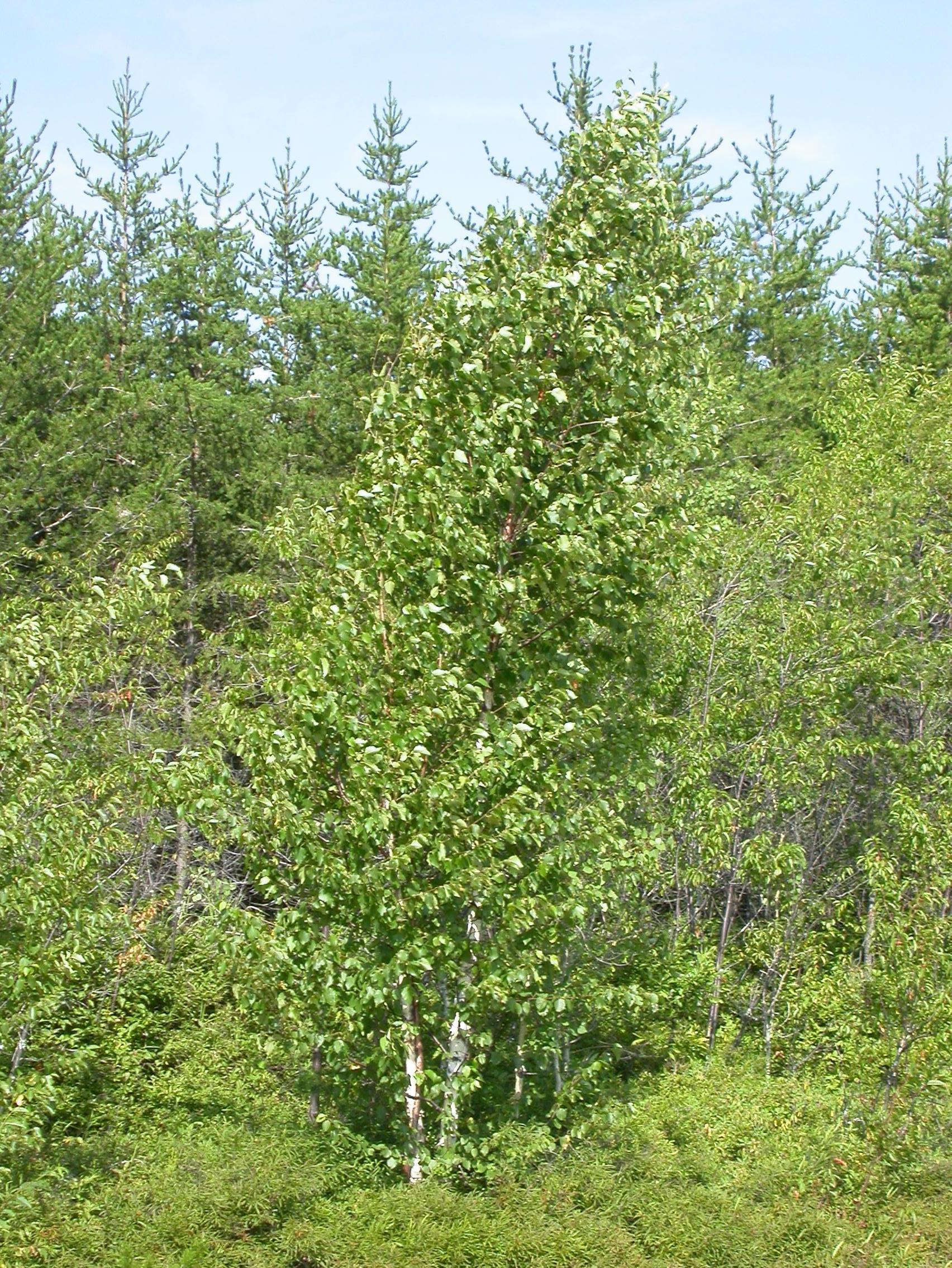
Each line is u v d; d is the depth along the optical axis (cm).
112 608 1198
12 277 2092
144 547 1803
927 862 1270
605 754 1190
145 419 2150
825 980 1356
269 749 998
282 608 1142
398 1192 1002
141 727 1606
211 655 1808
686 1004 1520
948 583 1627
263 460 2175
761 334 2720
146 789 1064
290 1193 1000
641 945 1370
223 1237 964
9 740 1035
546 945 1070
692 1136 1227
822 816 1597
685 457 1152
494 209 1138
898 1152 1116
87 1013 1417
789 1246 985
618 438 1067
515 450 1049
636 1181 1071
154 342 2436
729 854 1502
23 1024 1079
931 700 1627
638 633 1213
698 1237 973
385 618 1048
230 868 1496
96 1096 1327
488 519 1084
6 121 2161
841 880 1548
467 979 1029
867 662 1501
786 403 2441
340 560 1057
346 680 1000
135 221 2644
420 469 1045
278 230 2659
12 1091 1032
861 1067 1170
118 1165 1109
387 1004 1030
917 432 1734
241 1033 1454
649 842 1162
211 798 1009
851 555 1544
